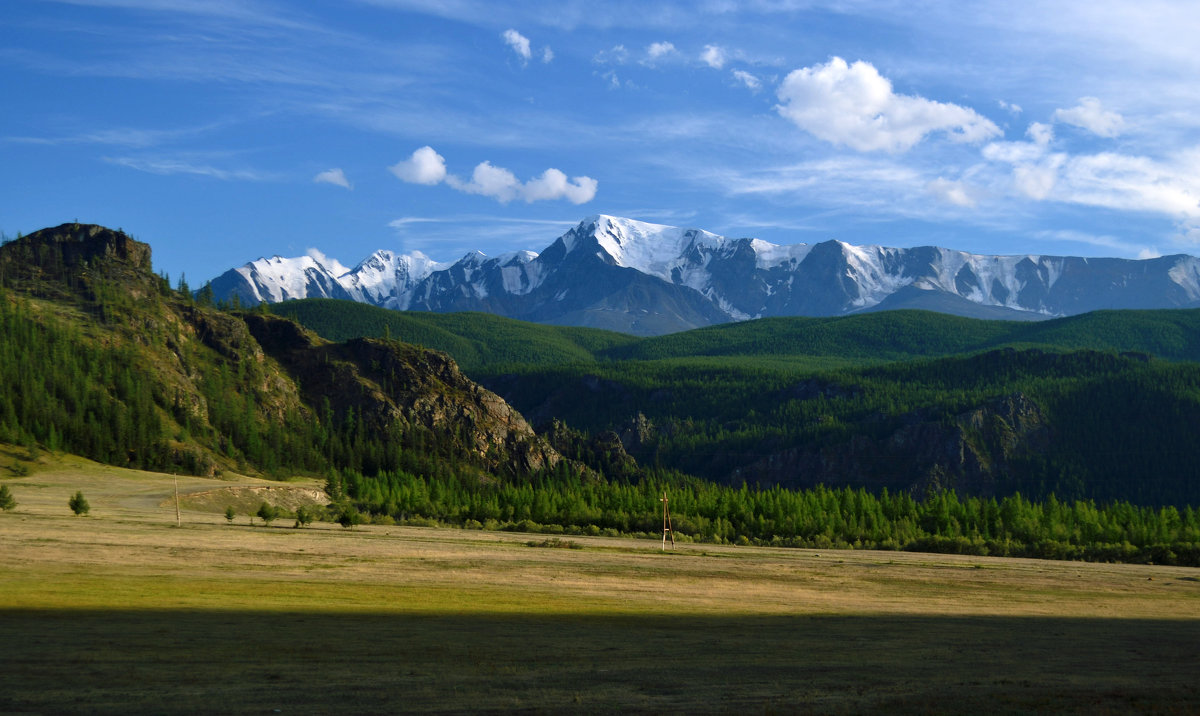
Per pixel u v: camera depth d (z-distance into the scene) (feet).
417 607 190.29
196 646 129.18
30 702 95.09
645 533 558.56
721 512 650.43
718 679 121.80
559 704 103.45
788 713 102.06
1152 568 430.20
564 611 197.67
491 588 231.71
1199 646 177.99
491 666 124.98
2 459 591.37
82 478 589.32
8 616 147.33
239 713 94.48
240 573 229.66
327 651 130.52
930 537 573.33
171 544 285.23
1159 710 110.01
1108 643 178.60
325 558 276.62
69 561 228.22
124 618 152.25
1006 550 538.06
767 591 261.03
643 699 107.65
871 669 134.72
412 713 97.19
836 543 550.36
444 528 532.73
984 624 207.62
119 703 96.27
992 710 107.04
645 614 199.62
